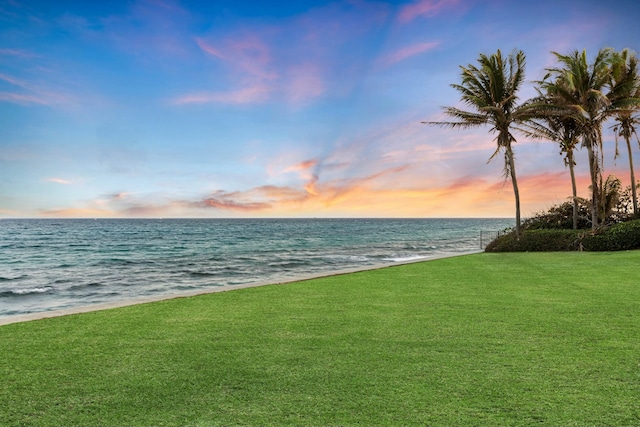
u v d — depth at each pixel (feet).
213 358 15.21
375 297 28.07
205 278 64.90
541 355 14.89
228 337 18.13
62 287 56.80
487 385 12.23
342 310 23.80
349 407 10.96
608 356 14.69
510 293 28.81
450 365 14.01
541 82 83.35
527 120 84.07
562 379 12.61
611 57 75.10
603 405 10.84
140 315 23.12
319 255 102.06
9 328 20.15
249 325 20.38
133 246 146.51
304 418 10.40
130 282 61.05
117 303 27.02
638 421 10.00
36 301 46.85
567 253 69.00
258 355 15.49
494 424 9.93
